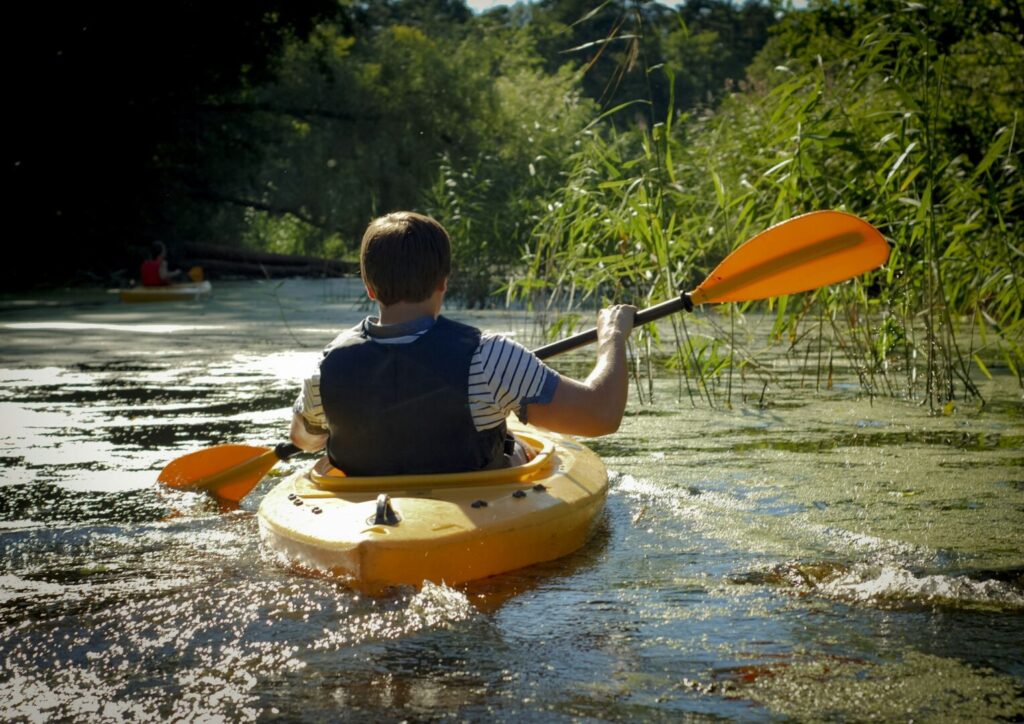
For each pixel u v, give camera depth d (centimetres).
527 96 2127
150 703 167
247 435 415
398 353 249
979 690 171
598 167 723
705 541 263
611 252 676
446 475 251
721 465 357
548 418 251
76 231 1764
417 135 2033
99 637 195
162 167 1892
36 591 221
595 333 332
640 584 228
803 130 523
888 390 528
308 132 2069
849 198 549
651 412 472
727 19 5506
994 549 256
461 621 203
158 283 1363
